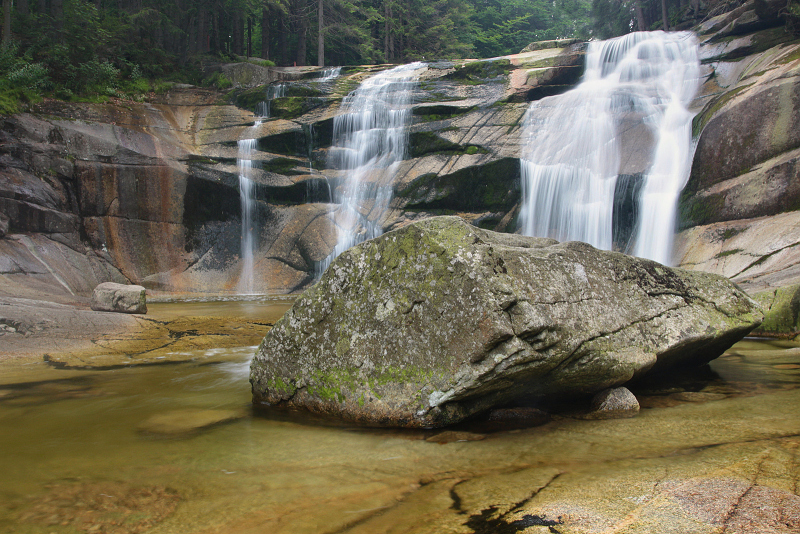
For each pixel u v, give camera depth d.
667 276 4.50
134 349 6.90
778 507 1.86
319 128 19.39
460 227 3.61
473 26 42.53
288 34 35.06
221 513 2.20
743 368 5.07
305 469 2.75
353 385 3.74
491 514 2.04
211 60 23.92
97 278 14.09
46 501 2.37
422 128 18.30
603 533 1.80
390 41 33.97
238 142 18.39
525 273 3.50
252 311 10.77
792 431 2.91
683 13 27.02
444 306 3.44
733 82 15.52
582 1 46.25
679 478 2.25
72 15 20.27
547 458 2.75
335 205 17.78
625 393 3.84
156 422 3.79
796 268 8.45
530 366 3.31
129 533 2.04
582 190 15.34
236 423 3.73
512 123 17.91
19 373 5.57
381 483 2.50
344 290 3.99
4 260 12.01
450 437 3.25
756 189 11.20
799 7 14.77
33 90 16.11
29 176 14.05
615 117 16.31
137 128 17.05
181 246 16.06
